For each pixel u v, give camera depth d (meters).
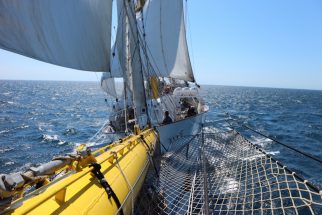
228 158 7.25
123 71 7.87
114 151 3.87
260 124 34.53
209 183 5.91
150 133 7.73
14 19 2.64
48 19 3.03
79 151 2.86
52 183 2.30
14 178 1.88
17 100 71.38
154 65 13.91
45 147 22.70
